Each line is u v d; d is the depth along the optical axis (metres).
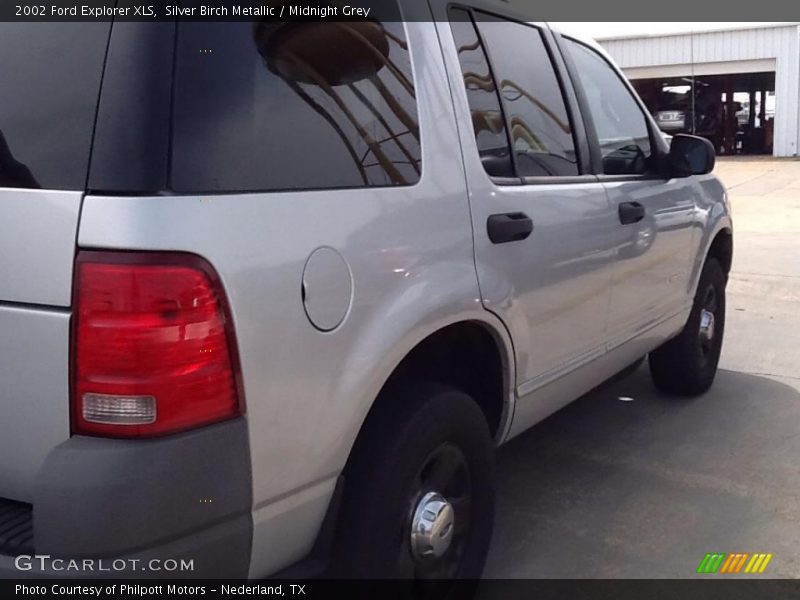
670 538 3.50
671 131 25.23
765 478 4.06
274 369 1.98
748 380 5.61
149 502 1.77
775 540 3.46
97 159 1.82
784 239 11.45
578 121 3.55
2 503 2.02
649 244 3.98
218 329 1.86
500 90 3.06
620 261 3.69
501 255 2.81
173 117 1.86
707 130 26.38
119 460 1.76
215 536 1.91
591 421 4.86
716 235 4.97
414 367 2.75
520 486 4.01
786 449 4.41
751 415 4.92
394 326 2.29
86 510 1.73
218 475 1.89
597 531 3.56
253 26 2.08
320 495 2.20
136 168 1.81
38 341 1.85
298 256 2.03
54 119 1.89
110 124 1.83
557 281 3.16
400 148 2.48
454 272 2.56
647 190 4.00
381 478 2.36
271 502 2.04
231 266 1.88
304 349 2.05
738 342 6.59
